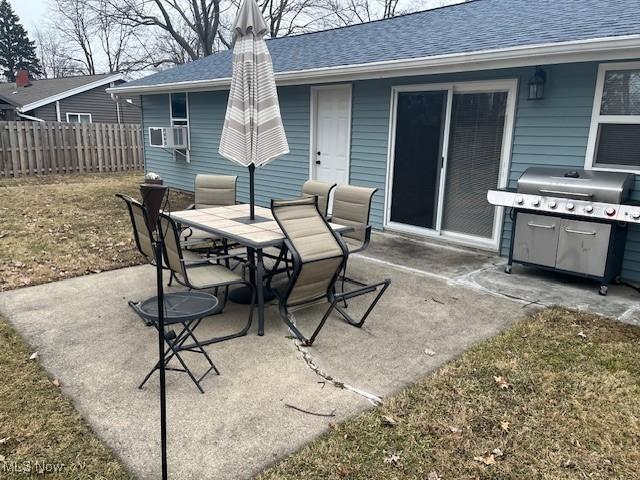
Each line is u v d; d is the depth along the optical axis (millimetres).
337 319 3844
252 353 3213
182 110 10750
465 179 6105
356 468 2145
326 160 7922
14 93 20859
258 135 3947
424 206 6586
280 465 2152
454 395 2742
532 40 4895
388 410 2584
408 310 4043
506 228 5672
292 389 2779
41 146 12727
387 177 6938
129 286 4484
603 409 2627
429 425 2457
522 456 2244
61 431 2344
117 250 5703
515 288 4617
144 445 2260
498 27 6172
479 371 3016
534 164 5383
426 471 2137
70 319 3695
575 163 5059
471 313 3992
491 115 5723
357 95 7125
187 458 2180
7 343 3262
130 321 3676
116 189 10586
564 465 2189
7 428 2352
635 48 4129
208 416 2494
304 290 3479
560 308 4094
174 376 2889
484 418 2527
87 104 20094
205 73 10000
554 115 5129
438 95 6156
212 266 3818
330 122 7723
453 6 8570
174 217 4512
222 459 2180
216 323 3713
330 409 2586
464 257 5730
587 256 4469
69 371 2916
